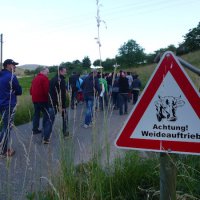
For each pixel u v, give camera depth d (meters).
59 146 3.96
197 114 2.63
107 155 4.14
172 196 2.75
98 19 3.85
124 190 4.31
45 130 8.17
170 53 2.70
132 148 2.79
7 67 7.72
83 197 3.74
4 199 4.22
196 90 2.63
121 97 16.27
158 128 2.72
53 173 3.89
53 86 8.72
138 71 38.28
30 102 16.59
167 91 2.70
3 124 7.20
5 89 7.42
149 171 4.66
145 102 2.75
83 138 8.12
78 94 19.27
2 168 5.14
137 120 2.77
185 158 4.88
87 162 4.03
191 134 2.65
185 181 4.00
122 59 70.31
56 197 3.60
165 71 2.70
